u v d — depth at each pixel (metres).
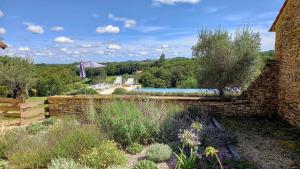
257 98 11.60
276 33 11.84
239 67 13.12
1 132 8.02
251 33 13.41
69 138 6.93
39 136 7.64
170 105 11.05
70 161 5.89
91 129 7.72
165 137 8.02
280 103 11.26
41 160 6.18
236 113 11.65
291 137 8.49
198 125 5.08
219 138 7.68
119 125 8.05
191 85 26.84
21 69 22.14
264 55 13.84
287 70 10.52
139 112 8.91
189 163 5.27
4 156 6.93
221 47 13.18
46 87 26.27
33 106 11.55
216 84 13.55
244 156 6.79
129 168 6.06
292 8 10.02
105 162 6.18
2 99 11.24
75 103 12.36
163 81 29.83
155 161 6.45
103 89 27.69
